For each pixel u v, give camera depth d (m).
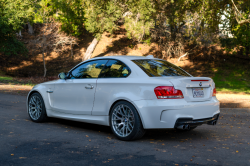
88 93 5.02
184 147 4.16
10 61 33.62
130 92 4.39
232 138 4.89
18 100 9.77
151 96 4.18
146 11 25.95
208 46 35.50
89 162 3.35
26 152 3.70
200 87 4.52
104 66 5.06
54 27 33.41
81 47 38.41
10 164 3.21
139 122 4.28
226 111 8.97
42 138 4.51
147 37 35.25
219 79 31.92
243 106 10.59
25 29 39.22
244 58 36.50
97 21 28.86
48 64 34.38
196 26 27.16
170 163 3.36
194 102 4.32
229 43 30.52
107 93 4.71
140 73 4.50
